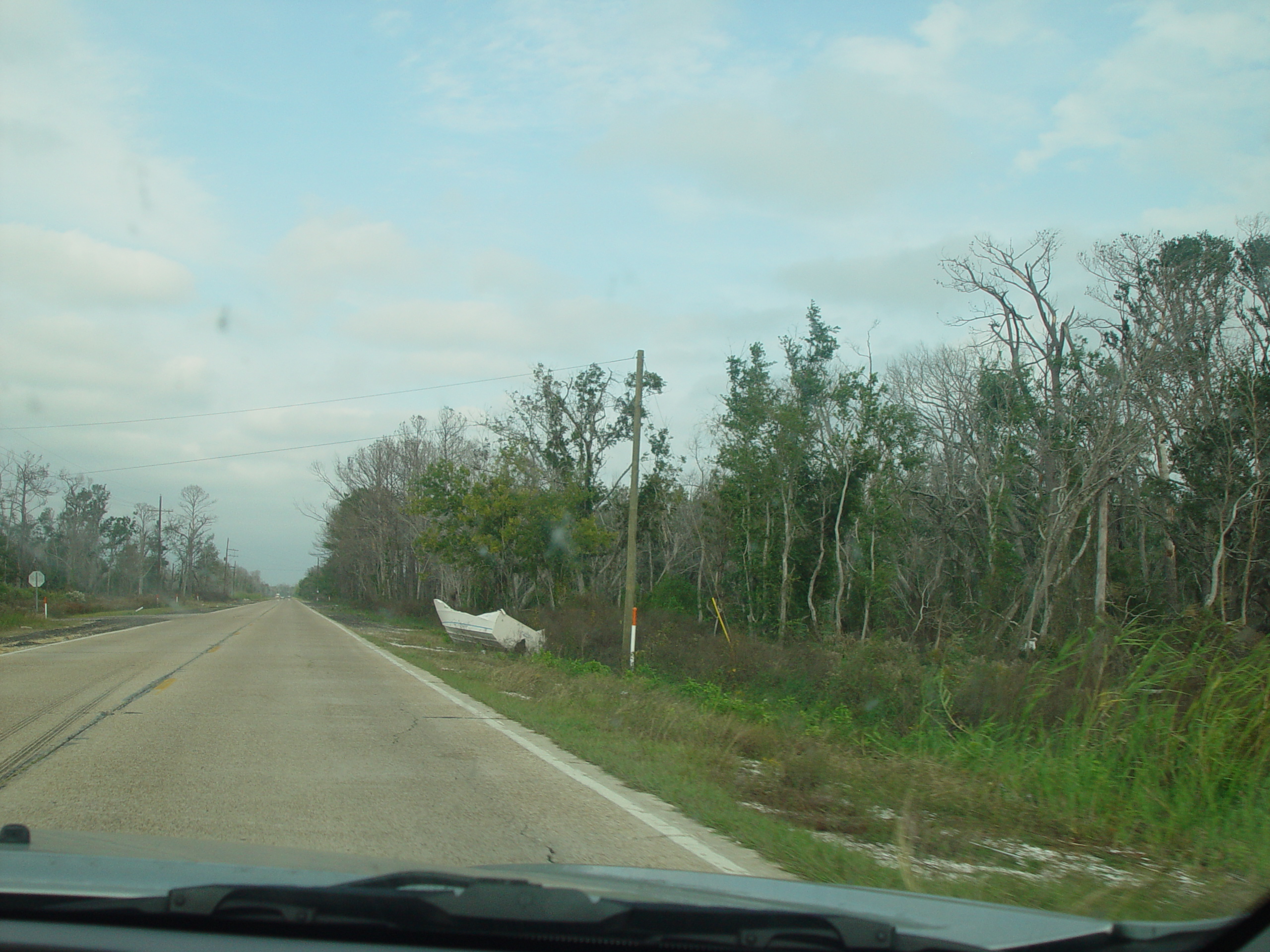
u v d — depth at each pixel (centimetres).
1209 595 2947
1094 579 3344
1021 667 1406
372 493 6712
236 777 846
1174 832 704
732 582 4441
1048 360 3741
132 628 3662
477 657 2733
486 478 4028
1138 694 962
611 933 321
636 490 2550
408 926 312
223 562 15488
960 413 4162
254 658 2219
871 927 328
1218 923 368
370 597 8200
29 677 1628
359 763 938
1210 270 3322
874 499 4000
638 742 1115
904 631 3944
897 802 827
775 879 504
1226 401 3058
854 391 4038
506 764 966
